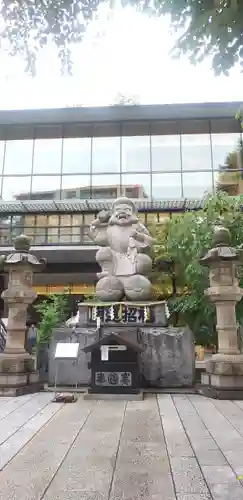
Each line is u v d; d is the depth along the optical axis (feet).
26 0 12.91
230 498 11.57
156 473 13.51
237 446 16.49
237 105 69.77
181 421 21.06
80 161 71.36
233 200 43.57
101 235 41.83
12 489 12.23
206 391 29.53
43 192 70.38
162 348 33.12
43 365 36.81
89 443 16.97
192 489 12.21
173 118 71.61
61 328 35.27
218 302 31.09
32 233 70.54
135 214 42.83
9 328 31.86
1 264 32.63
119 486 12.46
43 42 13.57
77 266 70.49
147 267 39.70
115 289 38.78
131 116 71.41
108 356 28.73
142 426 19.92
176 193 69.26
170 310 43.19
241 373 28.48
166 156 70.85
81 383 32.89
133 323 35.65
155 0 11.93
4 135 72.59
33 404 25.80
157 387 32.27
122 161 71.00
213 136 71.05
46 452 15.75
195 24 11.53
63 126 72.79
